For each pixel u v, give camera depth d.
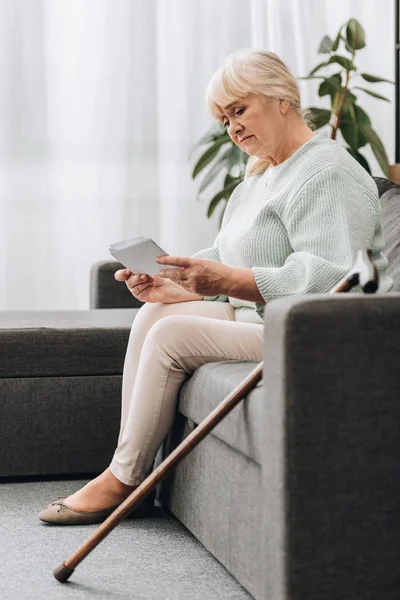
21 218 4.94
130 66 4.96
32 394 3.00
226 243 2.61
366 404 1.73
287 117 2.46
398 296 1.76
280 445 1.72
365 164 4.45
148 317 2.62
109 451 3.05
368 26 5.11
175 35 4.99
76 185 4.98
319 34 5.07
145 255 2.26
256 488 1.93
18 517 2.62
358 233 2.24
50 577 2.14
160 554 2.31
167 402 2.43
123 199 5.02
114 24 4.94
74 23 4.91
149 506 2.65
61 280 5.00
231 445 2.05
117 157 5.00
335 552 1.72
